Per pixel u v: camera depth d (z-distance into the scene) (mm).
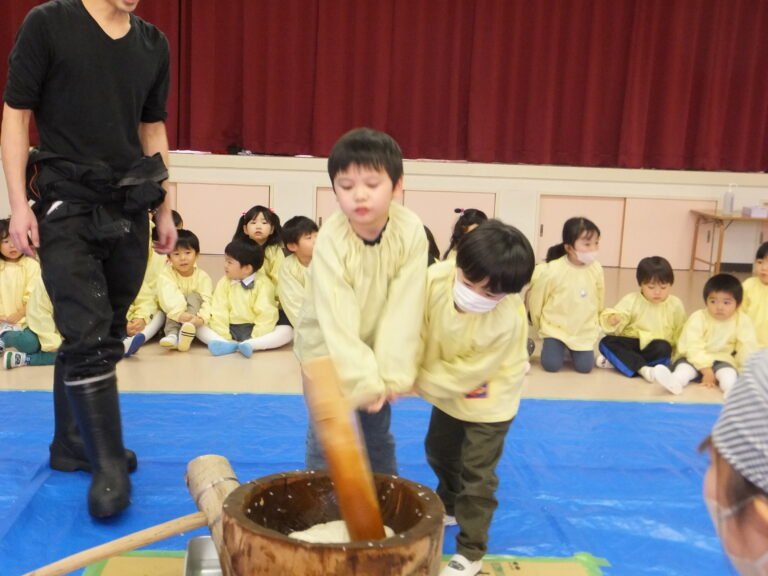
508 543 1787
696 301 4727
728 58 5777
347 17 5707
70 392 1865
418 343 1594
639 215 5848
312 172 5723
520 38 5758
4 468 2092
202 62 5695
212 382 2945
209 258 5652
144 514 1876
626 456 2293
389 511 1126
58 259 1822
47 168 1841
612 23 5750
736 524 712
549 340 3322
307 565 906
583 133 5867
